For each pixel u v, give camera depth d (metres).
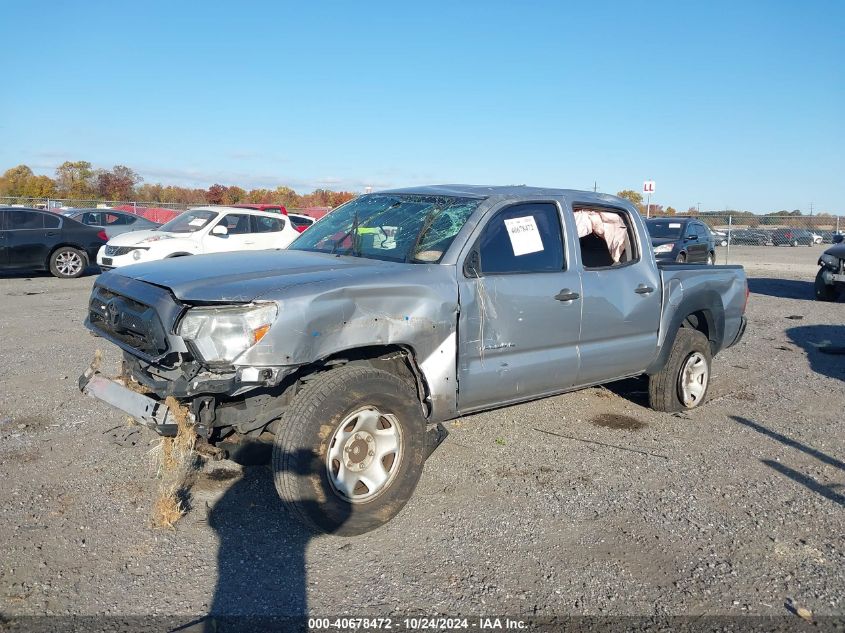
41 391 6.32
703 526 4.06
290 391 3.80
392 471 3.90
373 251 4.58
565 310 4.76
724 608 3.26
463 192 4.82
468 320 4.22
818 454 5.28
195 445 3.68
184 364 3.50
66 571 3.44
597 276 5.05
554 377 4.80
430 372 4.07
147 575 3.43
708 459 5.13
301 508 3.55
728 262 25.88
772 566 3.64
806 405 6.59
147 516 4.01
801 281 18.91
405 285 3.94
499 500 4.34
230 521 3.98
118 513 4.04
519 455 5.11
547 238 4.82
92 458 4.80
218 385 3.38
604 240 5.43
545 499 4.37
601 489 4.55
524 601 3.27
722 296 6.26
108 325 4.14
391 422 3.89
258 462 3.91
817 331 10.66
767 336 10.22
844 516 4.23
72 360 7.54
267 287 3.55
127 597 3.25
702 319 6.33
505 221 4.59
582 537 3.90
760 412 6.32
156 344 3.59
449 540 3.83
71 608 3.15
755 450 5.34
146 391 4.02
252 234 14.52
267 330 3.41
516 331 4.48
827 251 14.28
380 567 3.54
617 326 5.18
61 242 15.76
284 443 3.55
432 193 4.91
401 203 4.93
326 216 5.45
